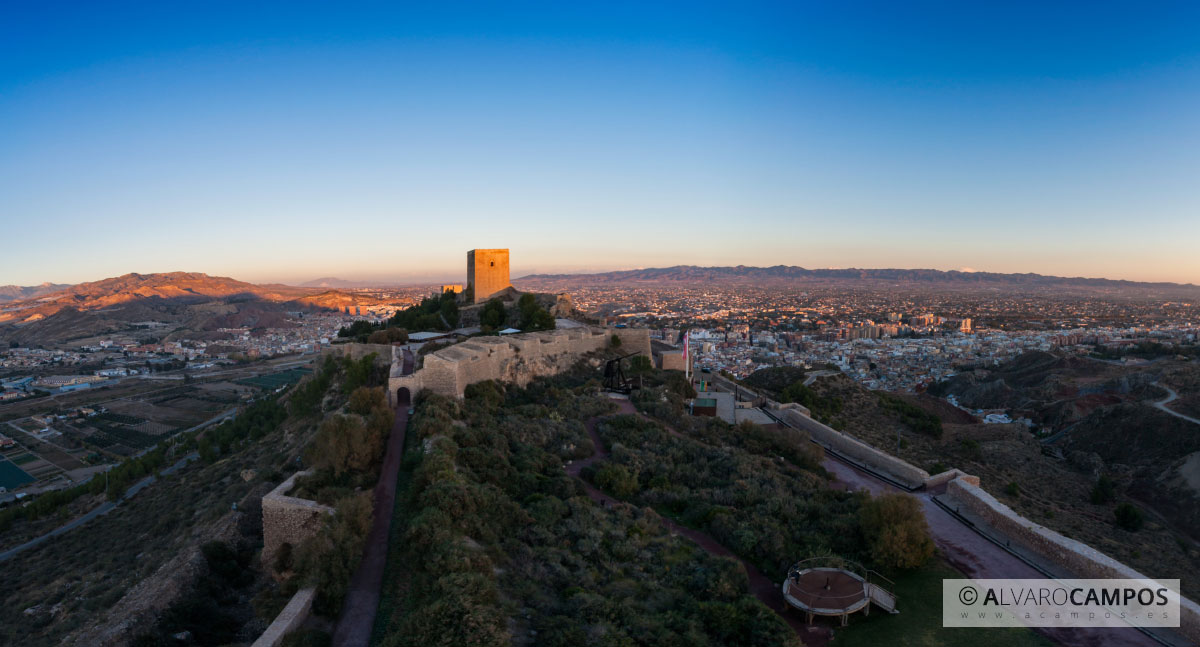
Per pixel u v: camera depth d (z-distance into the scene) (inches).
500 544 1167.6
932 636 1002.1
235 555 1382.9
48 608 1692.9
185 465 3489.2
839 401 3587.6
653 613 986.1
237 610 1187.9
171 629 1107.9
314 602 987.9
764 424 2561.5
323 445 1485.0
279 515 1279.5
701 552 1289.4
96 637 1129.4
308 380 3508.9
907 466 1937.7
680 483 1740.9
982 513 1523.1
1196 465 3011.8
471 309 4037.9
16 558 2321.6
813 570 1182.9
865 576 1168.8
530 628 884.0
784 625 954.7
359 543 1102.4
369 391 1980.8
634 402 2650.1
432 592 926.4
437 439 1569.9
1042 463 3211.1
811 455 2043.6
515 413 2245.3
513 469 1601.9
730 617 970.1
